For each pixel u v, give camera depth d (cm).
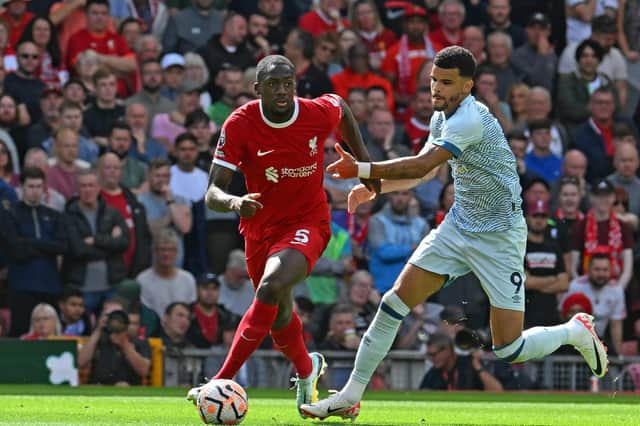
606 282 5681
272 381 5112
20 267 5094
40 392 4084
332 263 5459
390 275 5494
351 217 5622
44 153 5400
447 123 2352
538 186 5675
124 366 4888
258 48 6238
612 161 6344
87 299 5197
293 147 2445
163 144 5794
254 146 2436
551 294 5553
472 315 5419
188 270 5594
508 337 2467
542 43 6581
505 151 2411
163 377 5034
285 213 2478
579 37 6794
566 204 5809
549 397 4491
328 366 5166
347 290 5456
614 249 5756
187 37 6197
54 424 2233
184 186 5572
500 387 5184
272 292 2319
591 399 4350
